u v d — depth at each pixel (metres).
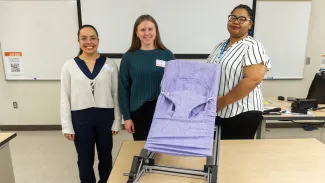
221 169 1.29
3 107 3.61
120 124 1.97
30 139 3.39
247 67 1.51
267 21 3.32
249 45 1.52
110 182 1.19
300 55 3.46
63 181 2.45
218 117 1.71
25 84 3.53
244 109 1.63
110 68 1.87
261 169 1.29
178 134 1.14
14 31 3.32
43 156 2.94
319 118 2.20
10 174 1.73
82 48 1.79
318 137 3.43
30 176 2.53
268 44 3.40
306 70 3.54
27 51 3.39
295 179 1.21
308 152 1.47
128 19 3.31
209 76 1.33
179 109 1.23
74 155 2.96
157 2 3.27
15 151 3.05
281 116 2.20
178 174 1.23
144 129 1.95
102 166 2.05
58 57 3.42
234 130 1.71
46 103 3.60
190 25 3.35
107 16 3.30
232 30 1.62
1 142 1.58
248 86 1.48
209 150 1.08
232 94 1.52
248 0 3.26
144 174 1.24
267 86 3.56
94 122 1.87
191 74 1.36
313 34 3.43
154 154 1.37
